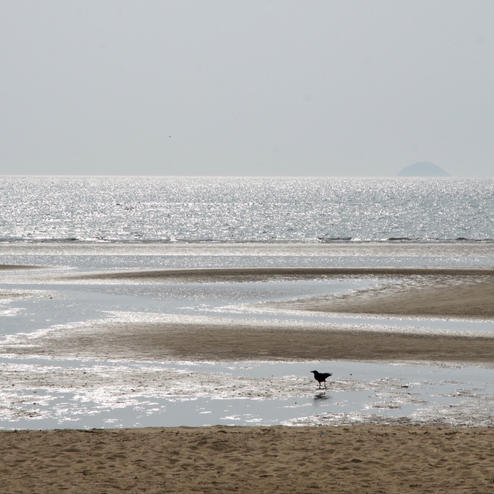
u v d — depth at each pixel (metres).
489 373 97.56
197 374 96.81
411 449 59.06
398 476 52.06
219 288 197.25
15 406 80.12
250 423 73.50
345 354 110.75
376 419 74.62
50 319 144.62
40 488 49.81
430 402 81.81
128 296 182.12
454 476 51.69
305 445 60.69
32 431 66.31
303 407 79.88
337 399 83.50
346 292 186.88
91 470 53.97
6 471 53.72
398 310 157.75
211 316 149.88
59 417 75.69
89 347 115.88
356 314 152.88
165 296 182.38
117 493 48.88
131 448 60.00
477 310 156.25
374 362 105.12
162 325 137.75
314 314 153.00
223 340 122.06
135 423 73.50
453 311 155.38
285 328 134.25
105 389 88.12
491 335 126.50
